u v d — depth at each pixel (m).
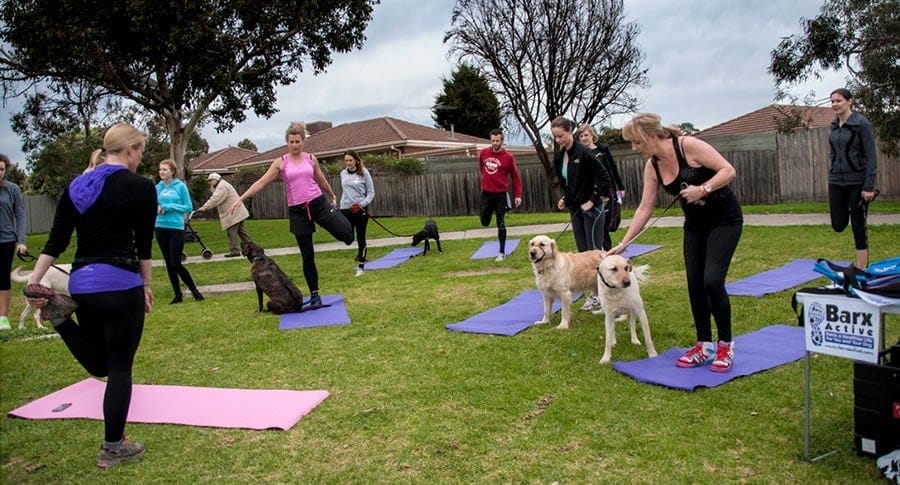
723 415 3.63
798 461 3.07
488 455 3.34
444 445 3.48
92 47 16.61
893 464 2.82
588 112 25.69
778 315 5.55
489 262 9.82
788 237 9.49
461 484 3.06
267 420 3.94
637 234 4.68
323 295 8.16
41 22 15.79
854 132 6.43
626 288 4.63
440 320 6.31
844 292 3.03
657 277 7.51
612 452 3.28
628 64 24.97
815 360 4.36
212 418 4.04
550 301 5.85
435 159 25.28
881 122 12.91
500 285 7.83
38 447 3.73
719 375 4.18
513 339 5.46
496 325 5.91
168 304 8.45
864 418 3.01
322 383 4.64
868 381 2.97
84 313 3.37
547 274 5.64
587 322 5.90
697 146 4.12
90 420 4.14
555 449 3.36
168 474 3.32
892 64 12.73
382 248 12.82
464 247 11.89
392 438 3.61
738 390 3.96
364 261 9.84
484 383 4.41
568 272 5.66
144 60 18.03
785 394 3.84
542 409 3.91
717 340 4.68
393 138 30.59
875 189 6.43
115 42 17.19
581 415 3.76
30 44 16.38
